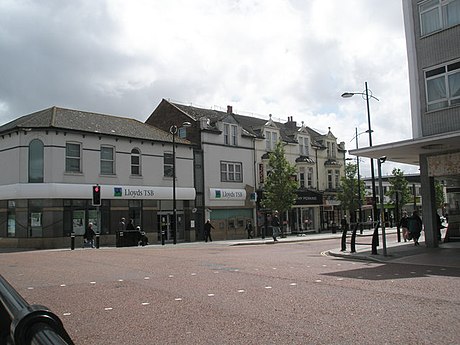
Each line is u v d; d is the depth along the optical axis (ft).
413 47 61.98
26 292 31.63
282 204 120.57
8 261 57.67
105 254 66.44
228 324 21.38
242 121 145.59
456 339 18.38
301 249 73.20
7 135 97.66
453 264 44.50
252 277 37.06
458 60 57.06
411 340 18.33
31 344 6.40
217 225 123.44
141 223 107.55
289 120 162.81
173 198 104.78
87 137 100.01
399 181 166.09
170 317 23.08
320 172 156.66
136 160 109.19
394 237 103.50
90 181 99.45
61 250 81.92
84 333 20.43
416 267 43.37
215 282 34.53
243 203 130.21
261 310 24.22
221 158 126.62
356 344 17.94
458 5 57.67
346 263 48.29
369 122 86.63
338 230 155.43
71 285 34.55
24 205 93.56
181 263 49.75
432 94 59.72
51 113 102.06
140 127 117.39
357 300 26.58
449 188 69.26
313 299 27.02
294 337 19.02
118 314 24.07
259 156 137.49
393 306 24.80
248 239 118.52
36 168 94.38
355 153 63.21
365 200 159.43
